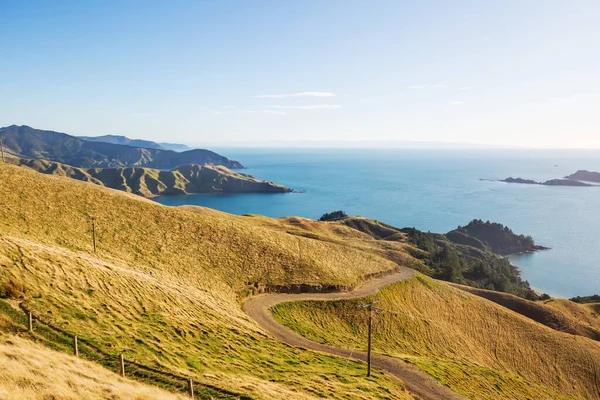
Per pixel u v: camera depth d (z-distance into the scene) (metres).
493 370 56.50
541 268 179.50
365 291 71.69
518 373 63.69
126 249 57.84
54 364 19.34
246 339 38.47
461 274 130.38
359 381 35.97
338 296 66.69
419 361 48.28
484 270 139.50
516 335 74.81
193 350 30.02
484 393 44.66
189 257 63.00
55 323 25.41
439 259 136.00
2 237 36.25
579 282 162.75
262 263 69.50
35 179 69.94
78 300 30.44
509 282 137.88
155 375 23.16
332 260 81.69
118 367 22.72
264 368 32.12
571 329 89.38
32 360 18.70
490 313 80.50
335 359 42.53
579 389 64.75
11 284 27.72
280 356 37.19
